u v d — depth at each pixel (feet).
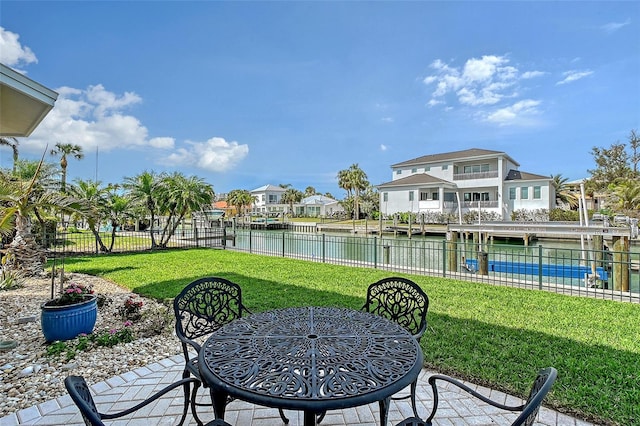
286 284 22.31
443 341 12.14
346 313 8.46
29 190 18.75
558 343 11.83
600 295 19.40
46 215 23.52
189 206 46.06
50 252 27.37
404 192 93.45
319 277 24.84
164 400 8.79
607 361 10.25
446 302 17.60
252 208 192.95
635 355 10.74
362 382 5.07
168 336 13.21
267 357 5.85
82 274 27.14
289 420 7.93
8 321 15.35
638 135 112.27
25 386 9.50
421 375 9.90
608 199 87.25
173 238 57.06
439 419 7.85
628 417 7.55
